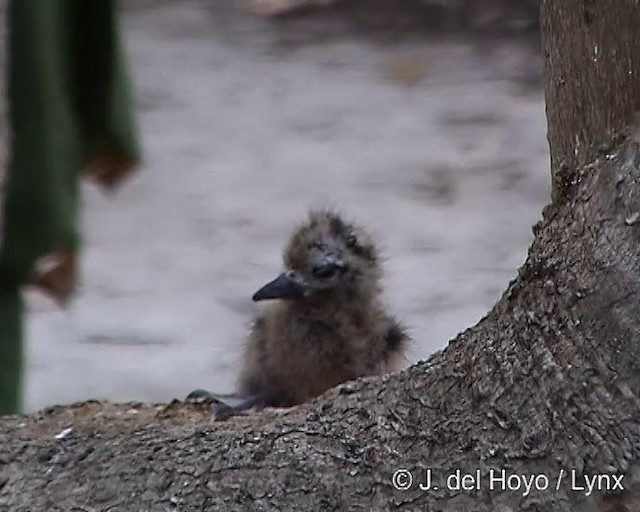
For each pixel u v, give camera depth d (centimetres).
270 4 3994
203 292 2072
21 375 1036
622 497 571
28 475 664
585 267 598
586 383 584
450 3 3750
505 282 2012
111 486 645
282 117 3052
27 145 962
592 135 645
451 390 626
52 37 962
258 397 891
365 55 3562
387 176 2597
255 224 2362
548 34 672
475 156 2702
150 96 3250
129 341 1889
